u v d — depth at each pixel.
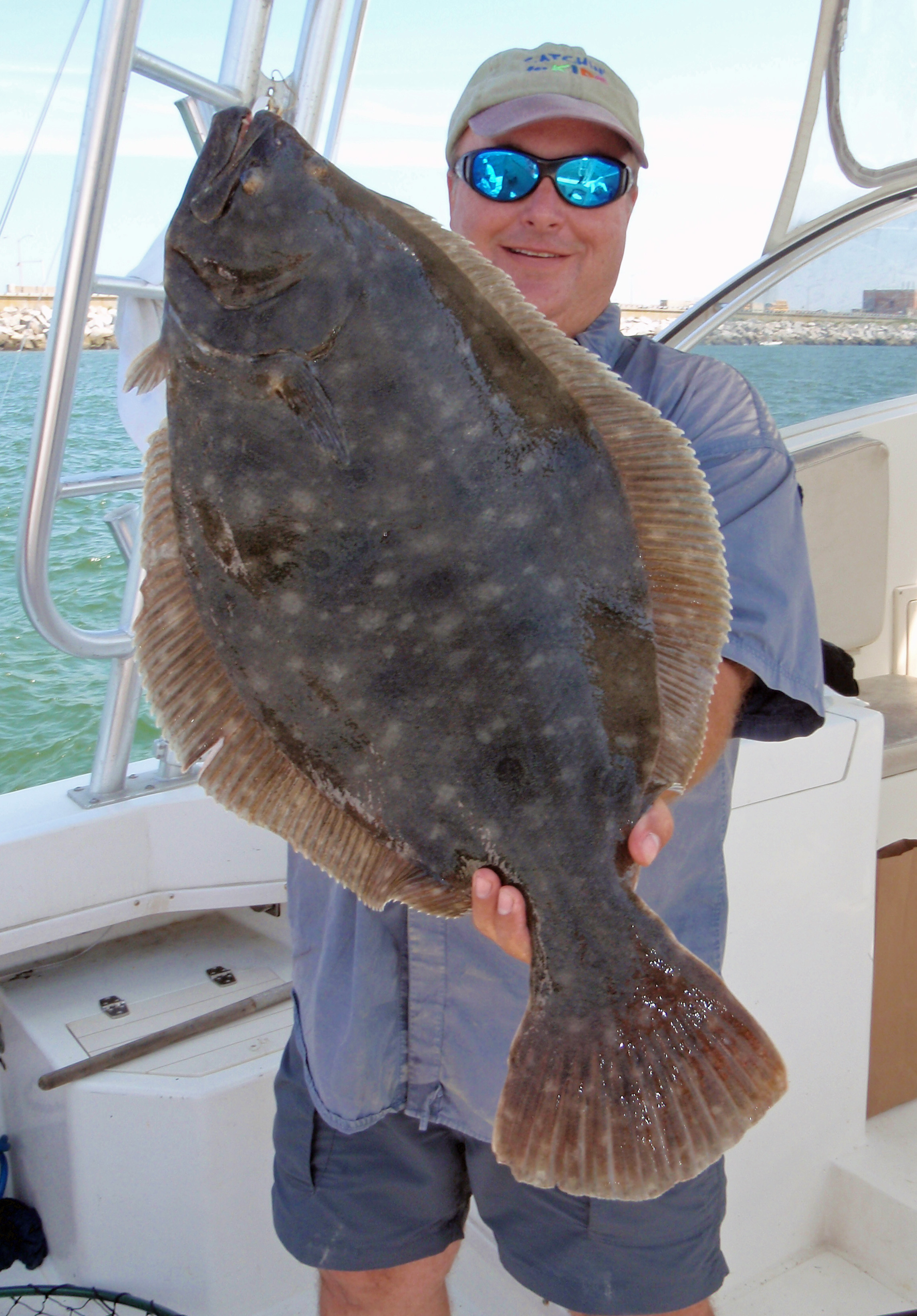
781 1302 2.21
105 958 2.77
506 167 1.66
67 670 9.22
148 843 2.63
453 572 1.12
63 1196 2.33
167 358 1.11
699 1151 1.19
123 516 2.53
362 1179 1.75
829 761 2.21
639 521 1.15
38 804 2.65
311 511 1.11
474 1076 1.68
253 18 2.28
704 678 1.18
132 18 1.92
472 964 1.66
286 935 2.87
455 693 1.16
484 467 1.10
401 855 1.25
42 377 2.14
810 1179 2.32
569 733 1.17
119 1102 2.21
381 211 1.09
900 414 3.84
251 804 1.22
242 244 1.07
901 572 3.87
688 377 1.62
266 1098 2.26
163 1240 2.25
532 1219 1.70
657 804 1.21
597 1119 1.21
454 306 1.08
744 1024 1.20
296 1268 2.32
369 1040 1.68
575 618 1.14
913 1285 2.22
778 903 2.20
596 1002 1.22
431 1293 1.85
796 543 1.52
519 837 1.19
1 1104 2.61
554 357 1.14
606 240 1.70
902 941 2.48
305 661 1.16
